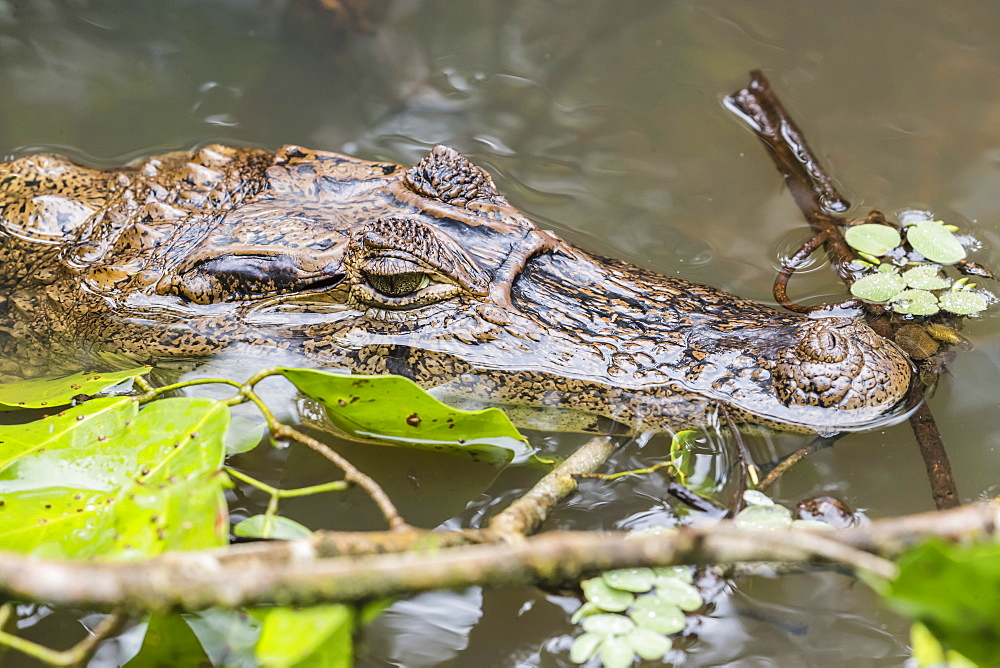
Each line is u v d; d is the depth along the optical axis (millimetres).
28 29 9430
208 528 3701
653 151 8445
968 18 9609
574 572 3295
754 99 8664
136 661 4066
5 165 7168
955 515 3281
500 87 9148
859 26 9617
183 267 5570
